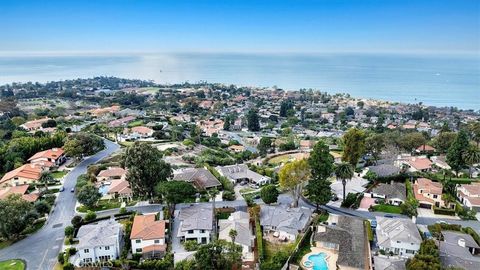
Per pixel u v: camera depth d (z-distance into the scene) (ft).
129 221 294.05
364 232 278.46
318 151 327.06
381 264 229.66
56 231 292.20
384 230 275.59
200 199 361.10
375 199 353.31
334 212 328.29
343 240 263.49
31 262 246.27
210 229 271.49
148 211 327.88
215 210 323.57
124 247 260.83
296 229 281.95
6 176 414.21
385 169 416.05
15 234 279.49
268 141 577.43
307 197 368.89
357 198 352.90
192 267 213.25
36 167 437.17
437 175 409.28
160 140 648.38
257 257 250.57
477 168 444.96
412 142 516.73
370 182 397.80
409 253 252.83
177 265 224.33
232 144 653.30
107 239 250.78
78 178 413.59
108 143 613.93
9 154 470.80
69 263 233.96
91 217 304.91
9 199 285.43
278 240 279.08
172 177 390.63
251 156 552.00
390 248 257.14
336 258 253.44
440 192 340.18
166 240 272.10
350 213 326.03
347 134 413.18
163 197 327.06
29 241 275.80
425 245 232.53
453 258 229.04
